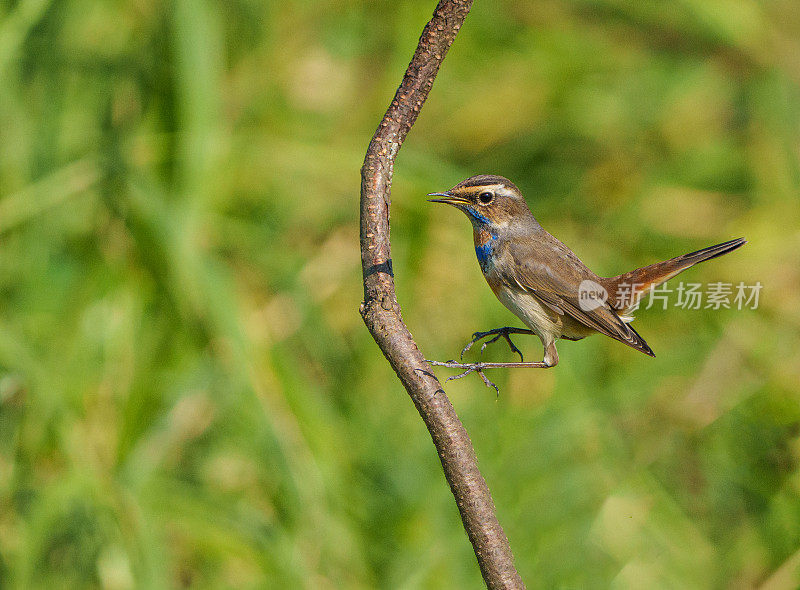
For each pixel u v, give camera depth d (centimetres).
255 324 1162
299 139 1294
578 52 1521
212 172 1131
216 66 1156
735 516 1156
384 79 1398
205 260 1096
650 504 1133
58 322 1095
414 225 1223
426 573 1041
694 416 1210
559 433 1154
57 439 1045
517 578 512
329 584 1030
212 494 1055
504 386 1195
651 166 1473
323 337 1204
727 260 1375
